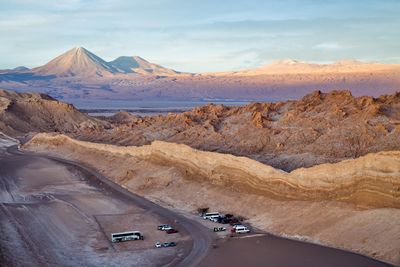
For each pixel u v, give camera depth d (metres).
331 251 55.62
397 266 50.09
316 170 68.25
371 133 93.75
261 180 75.62
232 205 76.38
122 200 88.56
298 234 62.22
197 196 83.62
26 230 65.19
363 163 63.22
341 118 108.38
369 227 57.25
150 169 103.56
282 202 70.56
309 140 103.06
